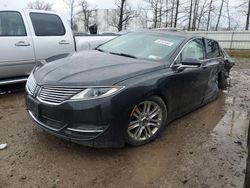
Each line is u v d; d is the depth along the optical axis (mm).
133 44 4695
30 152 3420
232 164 3451
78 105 3080
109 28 44844
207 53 5336
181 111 4449
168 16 39344
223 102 6203
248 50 27219
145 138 3713
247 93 7281
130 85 3307
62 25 6258
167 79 3805
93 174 3061
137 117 3543
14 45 5324
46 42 5836
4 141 3664
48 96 3268
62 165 3188
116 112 3170
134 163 3311
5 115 4566
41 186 2826
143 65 3799
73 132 3148
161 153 3588
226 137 4242
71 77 3314
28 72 5695
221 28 40219
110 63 3787
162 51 4312
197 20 40062
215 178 3143
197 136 4195
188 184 3008
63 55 4480
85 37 6902
